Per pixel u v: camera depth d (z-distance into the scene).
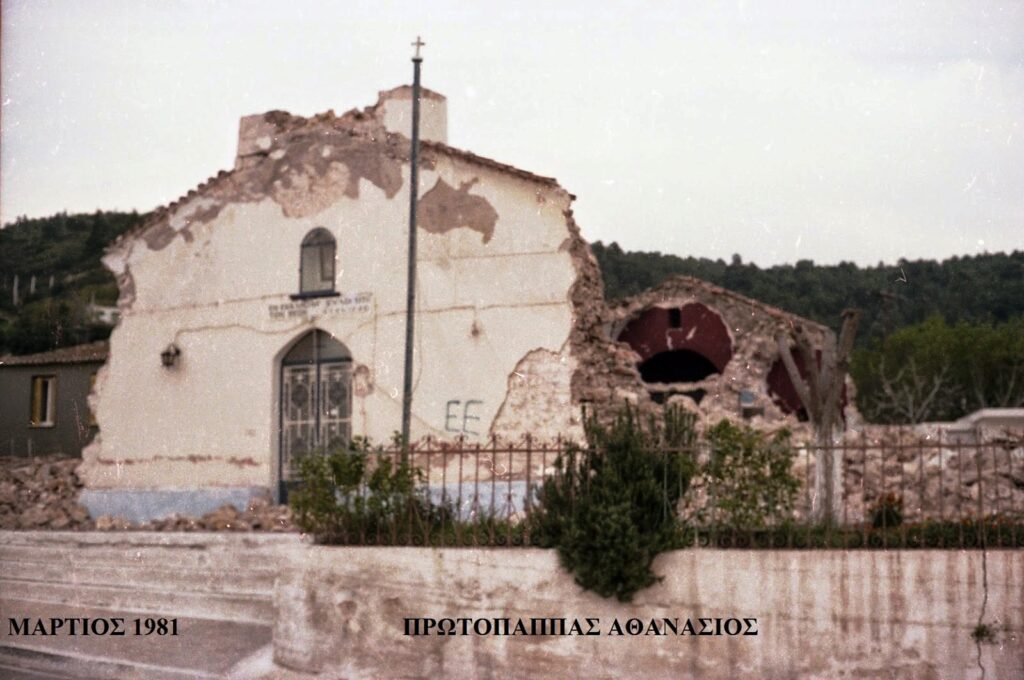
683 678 10.12
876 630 9.70
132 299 20.81
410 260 18.20
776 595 10.01
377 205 18.98
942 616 9.55
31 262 34.62
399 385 18.45
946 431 21.77
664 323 26.00
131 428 20.47
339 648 11.40
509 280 17.88
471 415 17.78
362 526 11.80
